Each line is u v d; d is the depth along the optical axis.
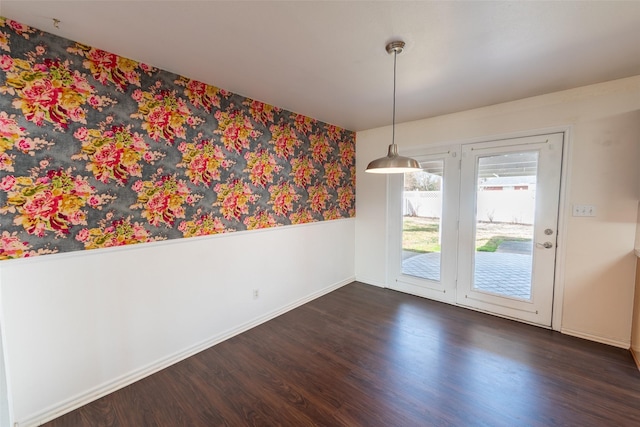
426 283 3.70
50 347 1.76
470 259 3.32
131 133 2.05
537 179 2.83
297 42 1.81
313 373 2.18
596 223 2.55
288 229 3.31
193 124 2.40
